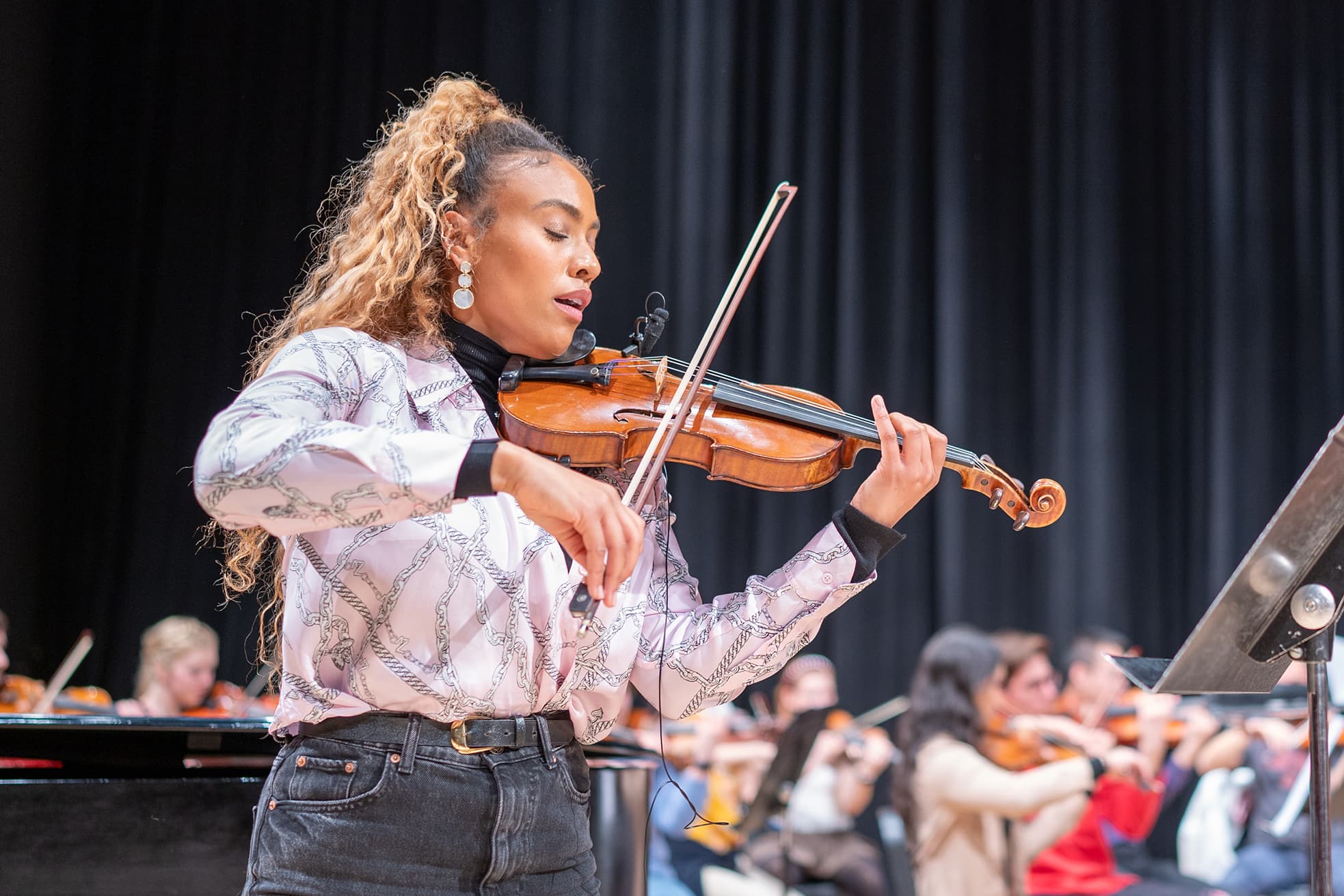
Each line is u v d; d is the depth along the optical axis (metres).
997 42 6.01
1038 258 5.93
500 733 1.22
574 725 1.33
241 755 1.95
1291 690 4.64
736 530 5.69
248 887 1.21
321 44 5.38
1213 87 6.13
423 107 1.50
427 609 1.20
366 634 1.20
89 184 5.32
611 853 1.94
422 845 1.18
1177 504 6.07
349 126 5.34
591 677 1.32
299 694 1.21
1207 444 6.07
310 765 1.19
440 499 1.06
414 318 1.39
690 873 4.46
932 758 3.49
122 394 5.30
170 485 5.32
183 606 5.30
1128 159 6.10
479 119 1.48
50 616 5.26
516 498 1.08
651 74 5.58
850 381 5.73
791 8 5.75
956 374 5.80
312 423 1.08
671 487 5.70
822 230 5.75
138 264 5.34
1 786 1.59
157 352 5.32
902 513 1.37
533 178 1.43
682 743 4.96
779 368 5.68
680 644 1.39
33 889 1.59
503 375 1.46
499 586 1.24
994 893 3.48
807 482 1.52
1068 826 3.70
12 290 5.08
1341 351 6.07
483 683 1.21
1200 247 6.11
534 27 5.50
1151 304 6.07
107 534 5.29
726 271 5.57
